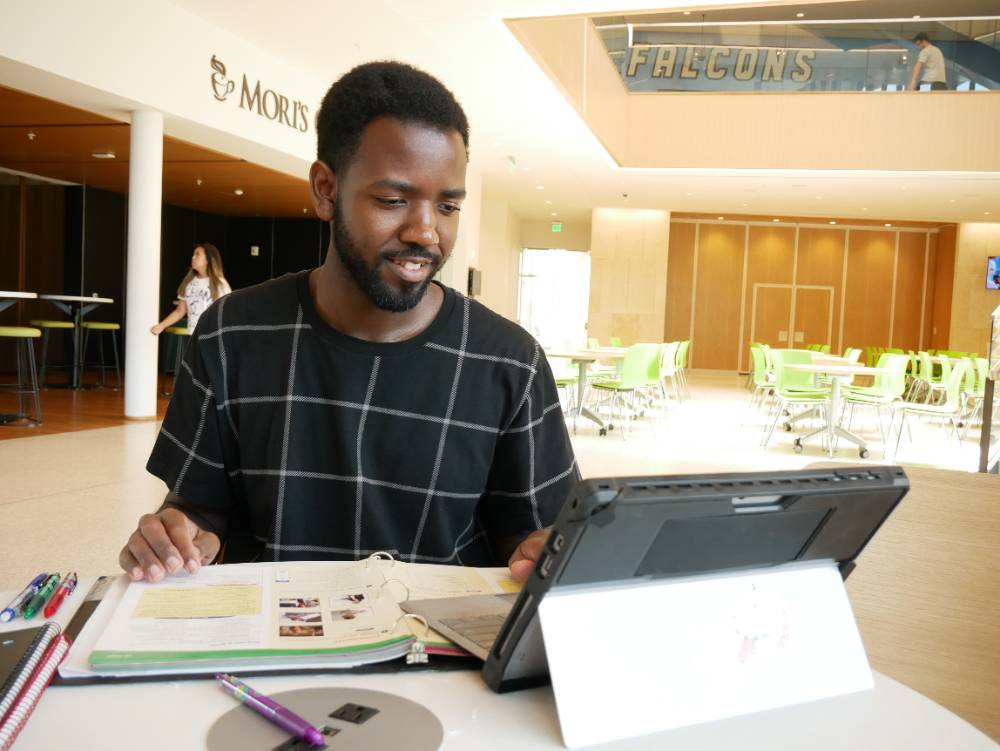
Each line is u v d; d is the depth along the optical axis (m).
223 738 0.64
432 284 1.22
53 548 3.23
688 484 0.66
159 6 6.44
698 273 19.05
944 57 11.85
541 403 1.25
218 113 7.16
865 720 0.74
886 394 8.31
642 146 12.67
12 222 10.41
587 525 0.63
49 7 5.57
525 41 7.16
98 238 11.32
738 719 0.73
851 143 12.07
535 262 20.12
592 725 0.66
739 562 0.76
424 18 6.64
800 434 8.52
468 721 0.69
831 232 18.80
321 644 0.79
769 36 12.30
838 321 18.91
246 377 1.19
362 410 1.17
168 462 1.22
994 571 1.49
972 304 17.44
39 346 10.91
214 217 13.09
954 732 0.72
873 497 0.77
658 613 0.72
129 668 0.73
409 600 0.93
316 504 1.19
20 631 0.77
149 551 0.98
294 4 6.52
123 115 6.85
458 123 1.05
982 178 12.17
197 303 7.18
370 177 1.02
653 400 11.59
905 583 1.52
